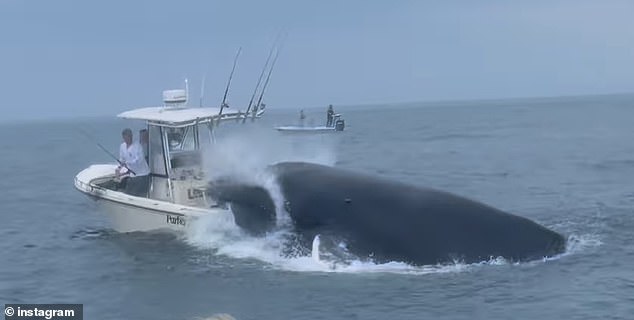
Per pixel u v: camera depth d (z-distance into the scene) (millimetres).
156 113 18625
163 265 15273
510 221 14750
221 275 14336
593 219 19266
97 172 20141
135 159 18734
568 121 92438
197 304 12680
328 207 15211
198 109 18953
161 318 12047
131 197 17922
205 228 16875
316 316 11836
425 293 12766
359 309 12094
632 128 69125
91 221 22219
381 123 110188
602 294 12578
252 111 18531
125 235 18422
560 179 29719
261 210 16109
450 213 14625
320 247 14641
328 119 70438
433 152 47281
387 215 14703
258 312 12125
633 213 20094
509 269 13859
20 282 14672
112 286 14047
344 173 16125
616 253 15125
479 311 11898
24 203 27047
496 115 137375
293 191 15820
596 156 40031
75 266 15797
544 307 12031
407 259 14086
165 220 17547
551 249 14688
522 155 42656
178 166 18625
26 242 18906
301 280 13766
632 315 11617
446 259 14000
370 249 14352
